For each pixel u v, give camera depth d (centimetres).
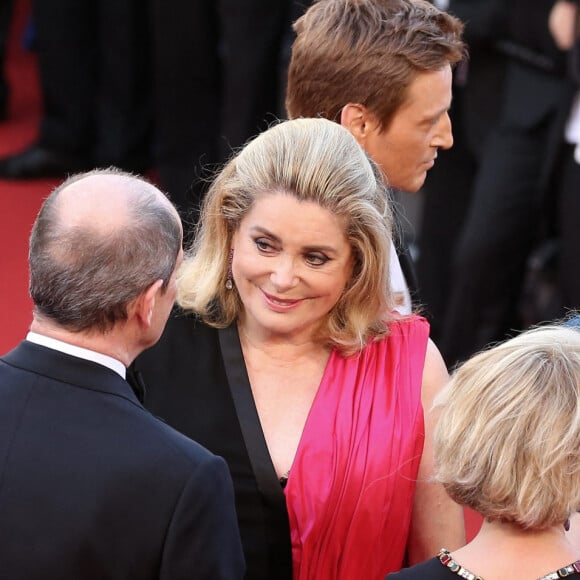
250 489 804
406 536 814
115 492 671
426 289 1838
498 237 1639
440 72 901
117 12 2372
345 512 791
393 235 933
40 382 700
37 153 2502
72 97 2469
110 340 709
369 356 823
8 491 673
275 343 831
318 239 756
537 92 1606
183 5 2112
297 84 932
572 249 1591
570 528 754
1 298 1959
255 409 815
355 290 801
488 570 637
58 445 680
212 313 841
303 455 795
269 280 775
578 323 820
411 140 916
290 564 805
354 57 891
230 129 2045
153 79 2278
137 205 705
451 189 1794
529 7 1568
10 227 2253
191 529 676
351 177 757
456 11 1625
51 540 665
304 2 1875
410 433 798
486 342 1702
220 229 812
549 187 1608
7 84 2834
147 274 698
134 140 2486
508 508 635
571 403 637
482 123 1681
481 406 650
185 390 828
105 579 671
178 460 684
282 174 754
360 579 802
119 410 696
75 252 688
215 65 2173
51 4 2408
